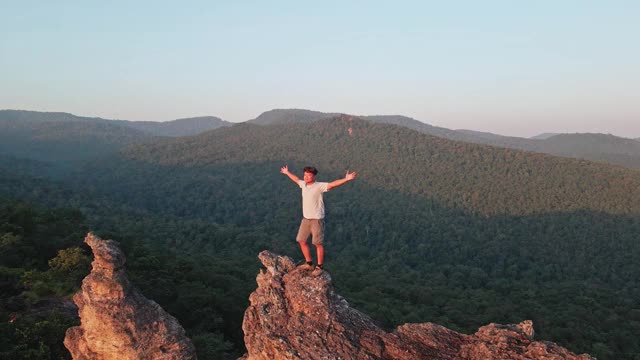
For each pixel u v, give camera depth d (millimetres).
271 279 9828
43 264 45375
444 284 110438
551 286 110312
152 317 11117
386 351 8742
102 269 10883
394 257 145375
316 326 8883
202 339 35094
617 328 72375
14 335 22406
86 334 11000
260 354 8797
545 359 8094
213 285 60812
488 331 9430
